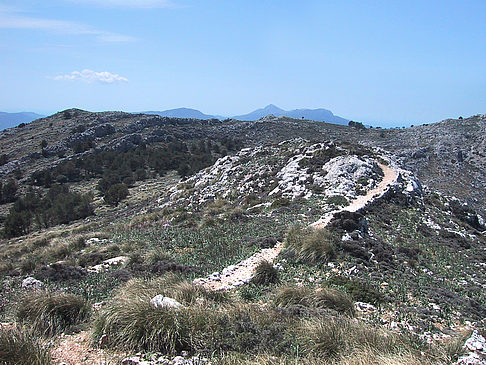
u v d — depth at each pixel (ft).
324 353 26.50
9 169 358.43
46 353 25.30
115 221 153.89
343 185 110.11
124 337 27.27
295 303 37.60
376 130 581.12
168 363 24.91
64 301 33.17
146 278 51.93
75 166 361.10
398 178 129.59
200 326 28.50
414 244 79.97
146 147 414.41
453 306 45.60
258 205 111.34
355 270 52.60
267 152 187.01
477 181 363.35
